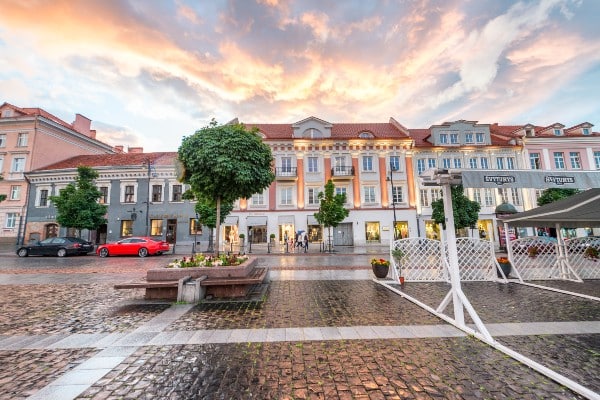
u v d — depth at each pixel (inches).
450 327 194.9
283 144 1173.1
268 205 1146.0
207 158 317.4
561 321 208.5
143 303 263.0
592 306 252.5
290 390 117.2
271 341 170.1
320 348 159.8
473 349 158.6
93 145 1437.0
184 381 124.5
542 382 123.6
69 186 908.0
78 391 116.0
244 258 354.9
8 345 165.3
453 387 119.7
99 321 210.4
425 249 399.5
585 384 121.5
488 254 403.5
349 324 201.8
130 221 1123.3
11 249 1079.6
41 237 1113.4
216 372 132.6
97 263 617.3
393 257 379.9
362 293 305.1
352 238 1138.0
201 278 278.8
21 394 113.6
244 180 323.3
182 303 260.5
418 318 216.2
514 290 328.2
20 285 359.9
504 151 1187.3
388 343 166.9
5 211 1132.5
